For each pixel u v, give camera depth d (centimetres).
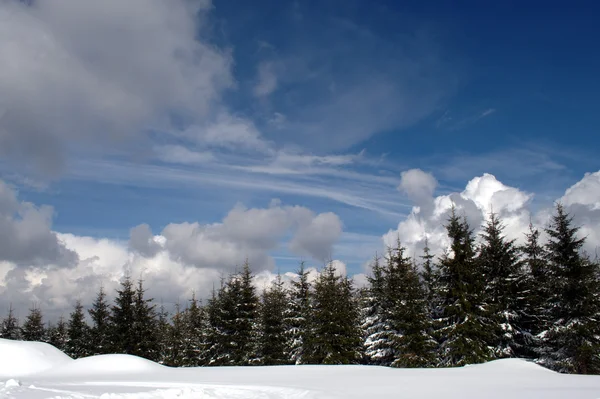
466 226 3603
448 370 2377
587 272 2966
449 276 3462
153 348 4938
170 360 5938
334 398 1445
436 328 3675
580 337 2886
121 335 4747
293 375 2306
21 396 1395
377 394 1505
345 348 4003
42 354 3066
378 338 3944
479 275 3400
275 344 4562
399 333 3716
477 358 3120
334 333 4012
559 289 3016
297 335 4578
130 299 4903
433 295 3691
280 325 4666
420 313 3612
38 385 1867
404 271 3894
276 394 1612
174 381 2055
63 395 1452
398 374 2223
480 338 3250
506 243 3500
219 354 4625
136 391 1617
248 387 1794
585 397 1299
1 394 1436
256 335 4694
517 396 1352
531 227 3600
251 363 4481
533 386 1620
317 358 3959
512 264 3481
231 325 4634
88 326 5341
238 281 4900
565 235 3080
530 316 3347
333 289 4303
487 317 3309
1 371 2730
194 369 2825
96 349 5075
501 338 3322
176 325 6156
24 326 6384
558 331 2939
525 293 3381
